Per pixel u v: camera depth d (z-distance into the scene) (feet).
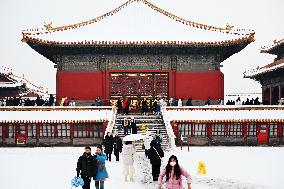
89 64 179.73
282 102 178.19
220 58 181.78
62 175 82.17
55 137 157.07
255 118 153.58
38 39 168.55
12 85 281.33
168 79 180.24
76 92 178.40
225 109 157.28
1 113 155.74
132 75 181.57
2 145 156.15
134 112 181.16
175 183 41.91
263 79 249.55
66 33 182.50
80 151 136.98
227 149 141.38
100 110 157.28
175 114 155.43
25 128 156.46
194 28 190.90
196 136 157.17
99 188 62.80
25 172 86.84
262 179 76.07
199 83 179.83
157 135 120.67
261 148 146.10
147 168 92.94
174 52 179.52
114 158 116.06
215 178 77.61
